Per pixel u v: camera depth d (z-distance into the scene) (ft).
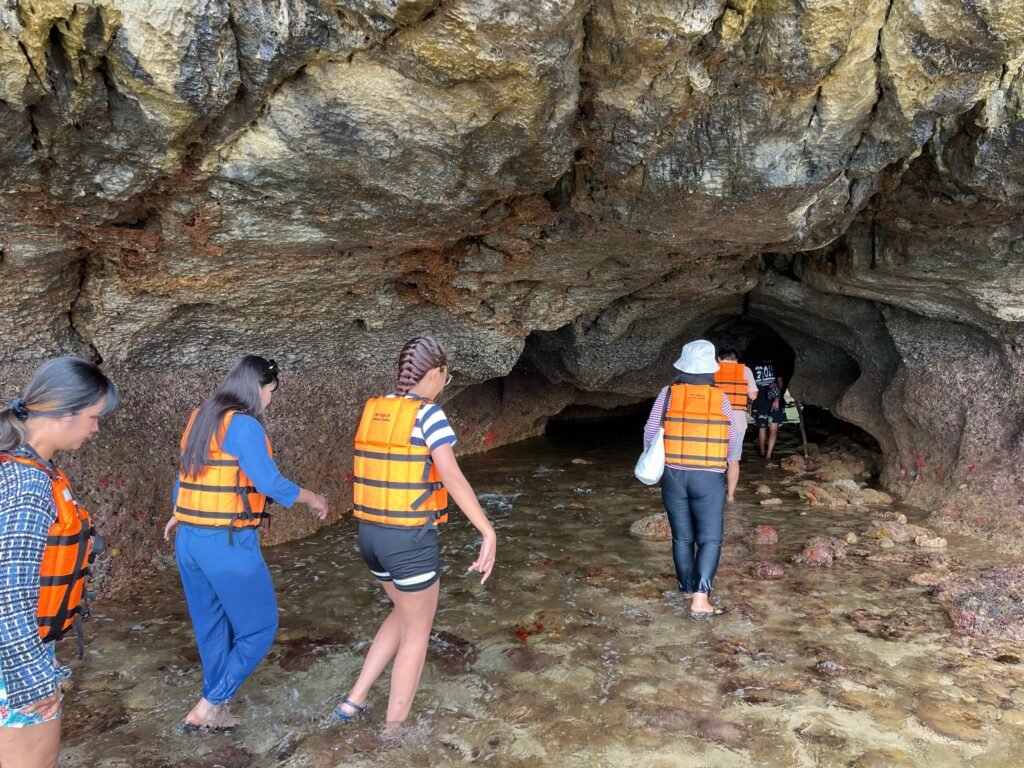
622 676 11.62
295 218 11.91
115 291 13.53
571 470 25.88
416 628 9.75
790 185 11.26
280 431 17.88
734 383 21.18
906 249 16.98
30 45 7.88
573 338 25.04
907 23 9.07
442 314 18.80
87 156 9.54
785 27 8.93
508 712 10.59
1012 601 13.73
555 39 8.51
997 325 18.34
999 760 9.52
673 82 9.67
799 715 10.55
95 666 11.71
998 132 11.82
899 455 22.43
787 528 19.30
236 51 8.57
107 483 14.39
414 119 9.63
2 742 6.13
